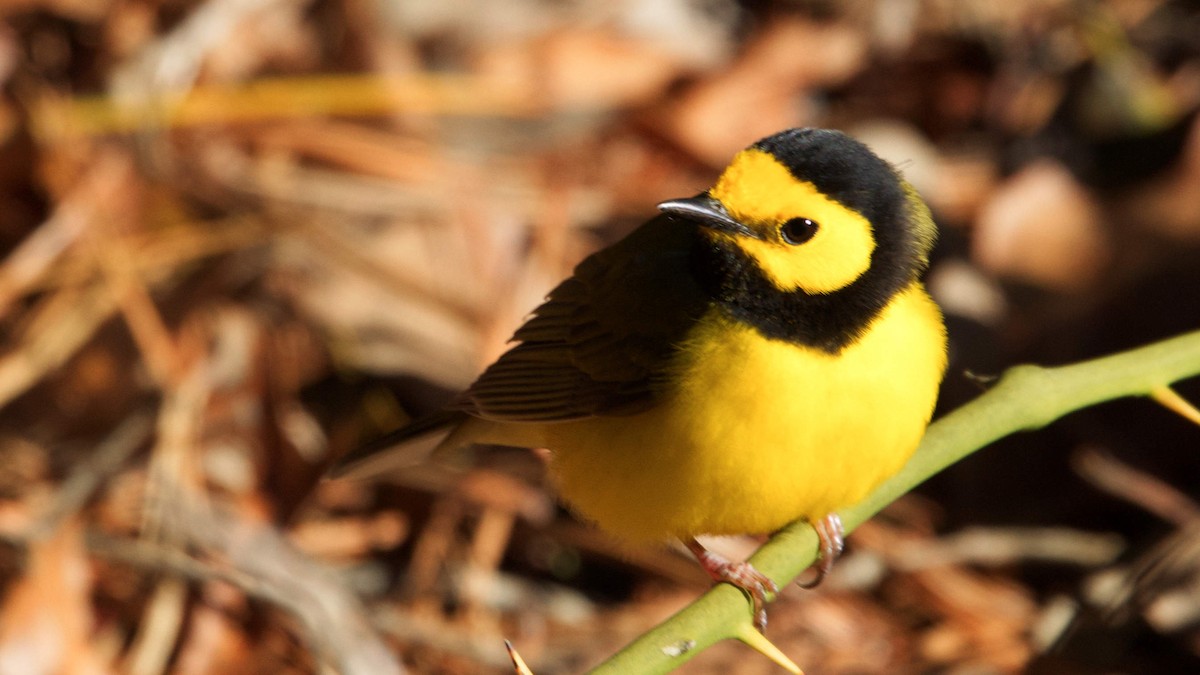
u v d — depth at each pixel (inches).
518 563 440.8
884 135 533.3
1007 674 397.1
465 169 520.7
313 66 541.0
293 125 523.2
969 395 454.6
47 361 467.8
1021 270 477.4
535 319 341.4
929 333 297.7
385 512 450.9
